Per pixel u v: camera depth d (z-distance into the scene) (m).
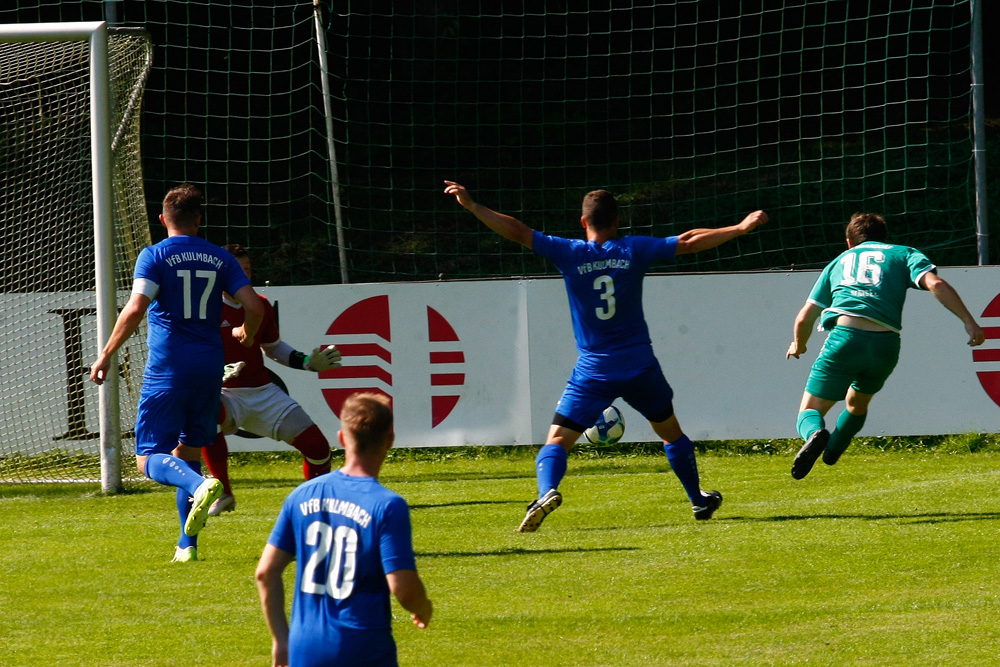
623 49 78.25
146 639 15.55
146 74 33.72
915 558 19.16
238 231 69.75
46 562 20.48
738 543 20.84
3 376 32.53
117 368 29.23
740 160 74.62
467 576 18.92
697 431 34.44
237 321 23.48
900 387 34.22
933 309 34.25
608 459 34.94
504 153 76.44
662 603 16.89
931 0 76.50
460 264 66.75
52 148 38.03
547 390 34.62
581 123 73.12
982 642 14.46
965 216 66.25
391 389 34.72
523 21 65.12
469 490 29.30
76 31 29.05
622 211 70.44
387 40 77.19
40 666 14.42
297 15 75.75
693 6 77.69
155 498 28.30
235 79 75.75
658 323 34.50
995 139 72.81
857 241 24.36
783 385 34.34
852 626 15.41
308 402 34.69
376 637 9.62
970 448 33.88
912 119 76.31
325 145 75.56
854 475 29.89
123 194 33.09
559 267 21.83
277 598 10.07
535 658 14.45
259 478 32.47
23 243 37.38
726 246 67.19
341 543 9.76
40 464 32.56
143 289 19.28
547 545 21.42
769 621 15.79
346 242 68.75
